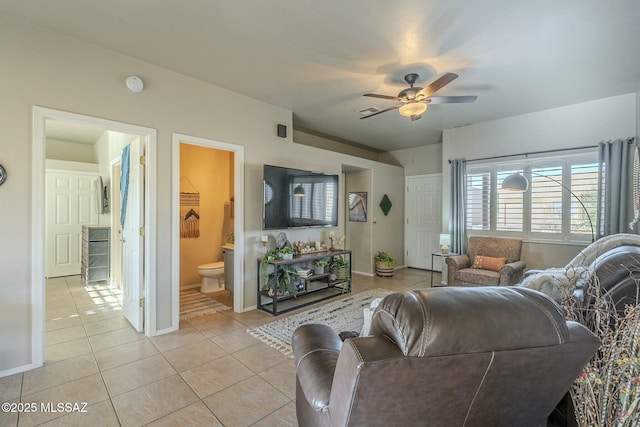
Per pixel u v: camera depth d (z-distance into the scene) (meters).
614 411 1.07
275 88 3.36
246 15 2.11
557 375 0.95
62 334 2.89
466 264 4.29
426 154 6.18
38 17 2.14
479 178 4.68
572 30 2.26
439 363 0.77
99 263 4.73
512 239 4.15
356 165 5.32
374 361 0.73
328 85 3.27
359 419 0.82
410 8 2.03
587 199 3.81
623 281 1.67
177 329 3.02
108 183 5.00
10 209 2.16
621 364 1.03
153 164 2.85
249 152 3.63
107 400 1.89
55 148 5.59
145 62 2.79
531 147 4.18
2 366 2.14
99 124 2.53
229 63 2.80
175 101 2.99
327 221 4.53
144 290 2.89
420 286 4.86
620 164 3.51
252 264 3.68
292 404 1.88
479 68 2.87
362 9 2.04
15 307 2.19
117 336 2.85
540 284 2.54
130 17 2.14
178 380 2.12
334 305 3.86
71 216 5.30
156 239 2.89
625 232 3.47
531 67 2.85
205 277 4.36
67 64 2.38
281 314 3.51
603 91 3.42
